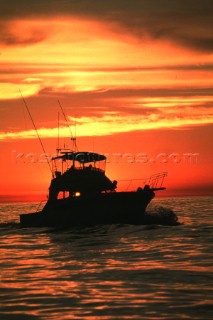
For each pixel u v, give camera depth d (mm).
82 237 80688
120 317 35344
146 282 45156
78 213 93875
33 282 46719
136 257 59156
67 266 54750
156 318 34938
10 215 172375
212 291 41344
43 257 62281
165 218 101000
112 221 93062
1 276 50188
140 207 91938
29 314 36438
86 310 37031
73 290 42969
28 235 88500
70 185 93812
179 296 40062
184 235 79125
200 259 56344
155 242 71750
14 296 41531
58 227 95875
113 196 92062
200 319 34562
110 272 50219
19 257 63156
